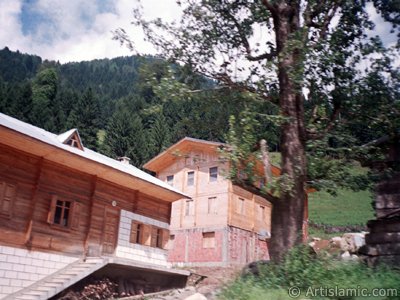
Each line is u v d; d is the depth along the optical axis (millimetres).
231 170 10984
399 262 10773
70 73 164500
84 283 18484
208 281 22734
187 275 23094
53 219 18359
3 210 16500
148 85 11992
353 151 11891
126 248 22078
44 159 18453
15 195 17094
